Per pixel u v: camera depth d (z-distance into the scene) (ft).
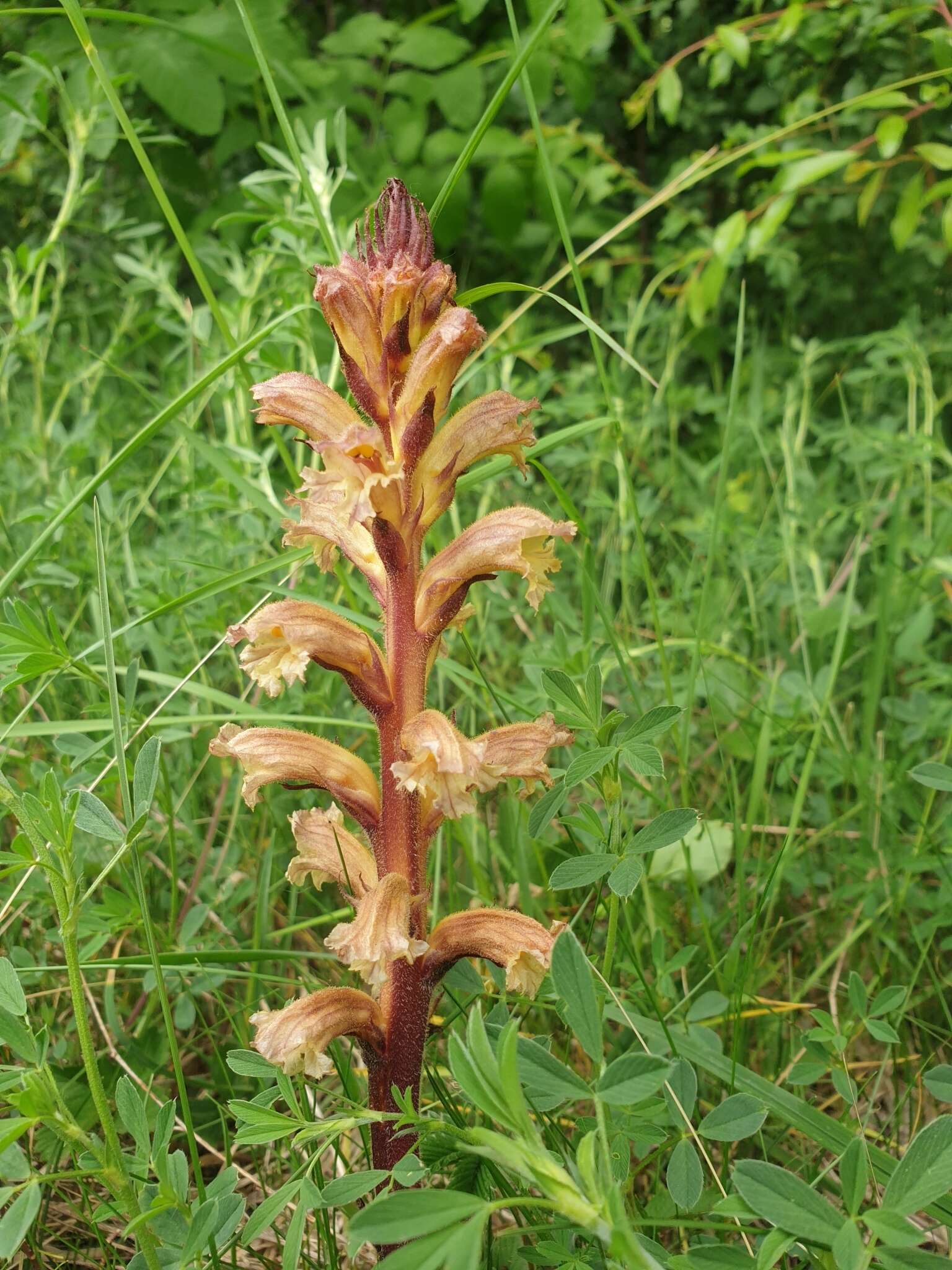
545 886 1.16
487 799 1.34
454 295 0.78
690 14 2.81
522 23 3.01
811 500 1.86
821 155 1.88
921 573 1.63
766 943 1.16
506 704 1.40
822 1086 1.10
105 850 1.20
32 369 1.86
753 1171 0.64
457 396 2.12
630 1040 0.91
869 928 1.21
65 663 0.95
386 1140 0.77
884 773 1.37
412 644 0.77
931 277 2.46
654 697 1.46
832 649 1.67
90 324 2.59
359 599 1.40
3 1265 0.87
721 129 2.84
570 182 2.73
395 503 0.75
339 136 1.36
